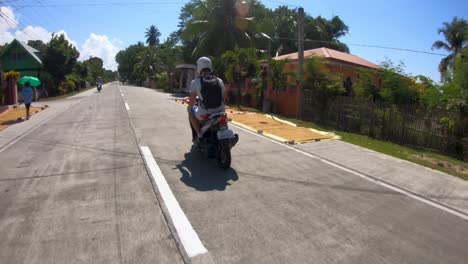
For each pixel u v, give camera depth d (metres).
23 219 4.25
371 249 3.70
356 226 4.22
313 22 38.25
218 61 24.75
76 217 4.30
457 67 10.79
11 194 5.11
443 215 4.67
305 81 15.73
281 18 37.38
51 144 8.65
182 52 39.16
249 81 24.44
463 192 5.68
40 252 3.51
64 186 5.43
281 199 4.97
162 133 9.73
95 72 92.38
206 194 5.07
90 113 15.30
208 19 29.41
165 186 5.38
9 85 24.08
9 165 6.77
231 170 6.26
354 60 20.27
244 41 29.42
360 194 5.32
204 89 6.38
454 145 10.05
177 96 30.38
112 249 3.56
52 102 25.66
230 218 4.31
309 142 9.05
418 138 11.05
